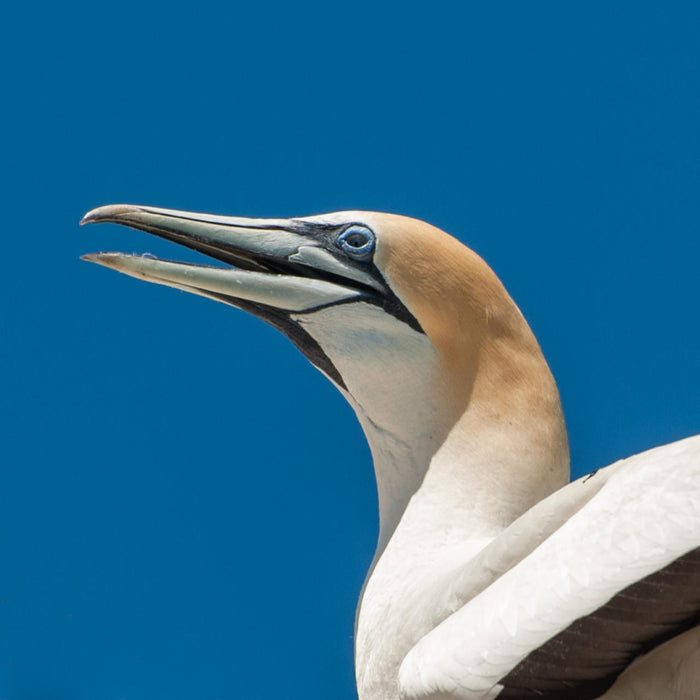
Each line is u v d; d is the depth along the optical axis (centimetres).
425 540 1425
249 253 1532
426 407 1478
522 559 1215
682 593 1091
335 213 1545
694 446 1134
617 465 1185
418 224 1511
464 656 1167
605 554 1118
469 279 1476
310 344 1531
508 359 1467
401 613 1352
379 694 1352
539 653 1136
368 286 1502
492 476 1440
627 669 1139
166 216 1543
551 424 1462
